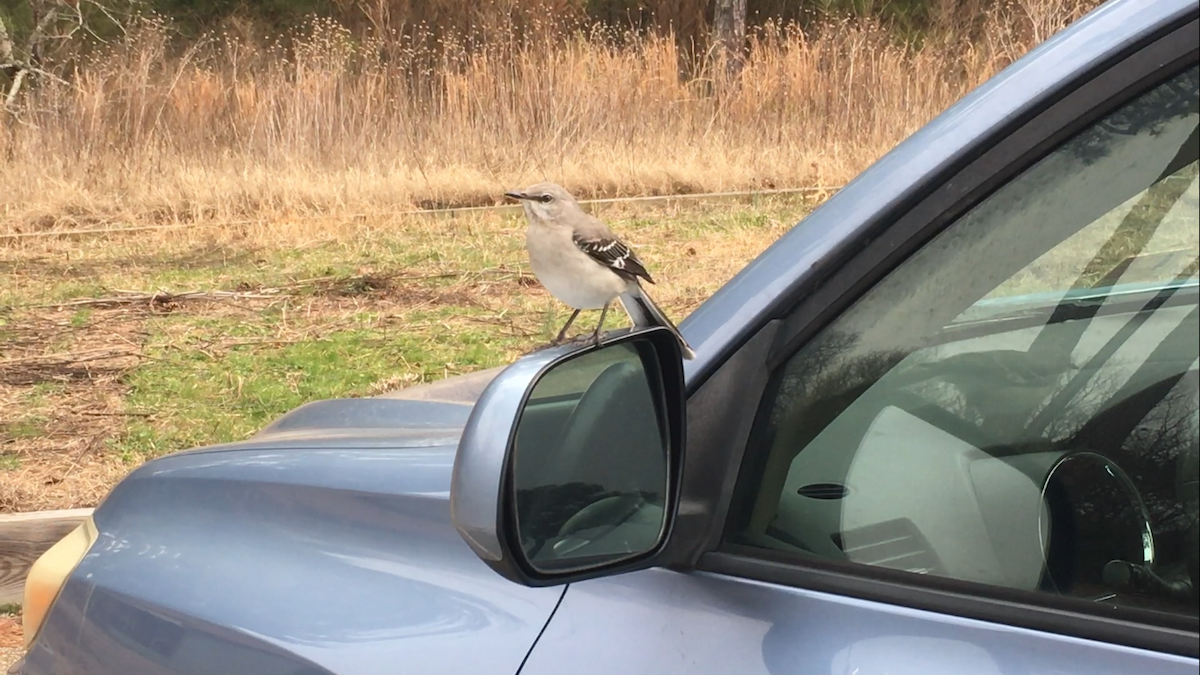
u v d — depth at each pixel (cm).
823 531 163
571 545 170
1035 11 1511
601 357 173
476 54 1464
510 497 155
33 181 1183
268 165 1234
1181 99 146
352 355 696
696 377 174
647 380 174
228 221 1076
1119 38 151
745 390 171
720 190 1215
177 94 1350
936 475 163
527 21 1723
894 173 167
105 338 738
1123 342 157
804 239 174
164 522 224
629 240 993
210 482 224
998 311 163
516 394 157
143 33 1645
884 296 166
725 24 1830
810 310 170
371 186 1162
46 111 1302
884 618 153
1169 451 148
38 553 450
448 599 185
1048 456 158
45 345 722
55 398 627
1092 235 156
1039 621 146
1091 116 153
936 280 164
